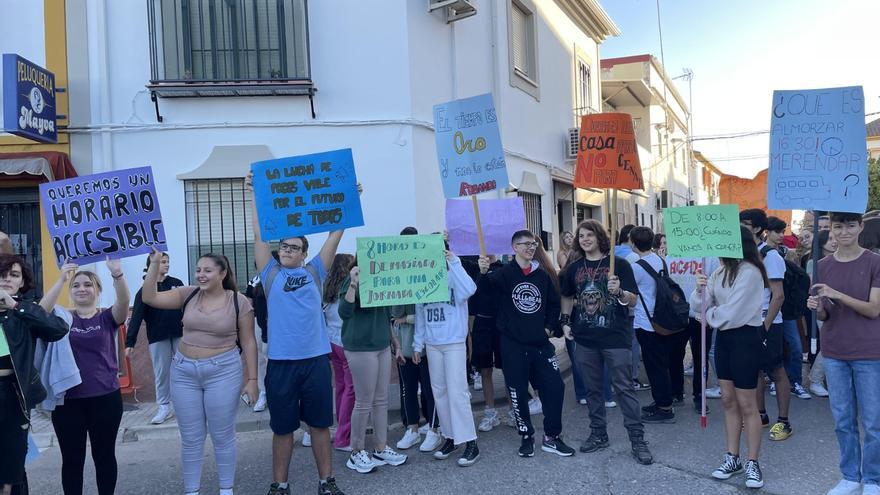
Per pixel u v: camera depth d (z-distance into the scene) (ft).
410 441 19.15
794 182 15.93
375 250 16.66
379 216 28.04
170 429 21.79
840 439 14.37
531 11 41.29
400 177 28.14
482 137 18.53
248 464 18.52
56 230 14.65
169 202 26.89
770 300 19.20
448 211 22.63
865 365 13.80
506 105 37.17
